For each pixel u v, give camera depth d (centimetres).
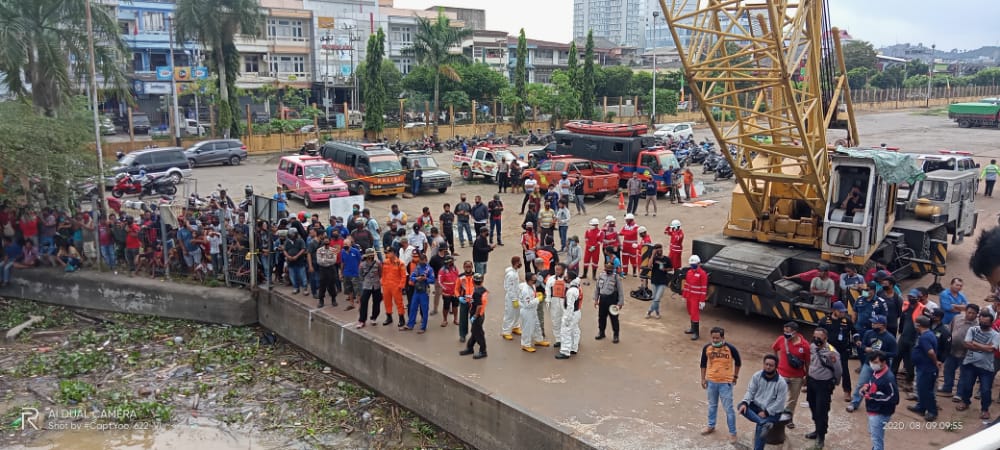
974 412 995
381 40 4825
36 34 2208
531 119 5938
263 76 6331
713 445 912
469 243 2047
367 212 1780
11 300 1891
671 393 1079
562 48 8500
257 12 4438
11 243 1903
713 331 930
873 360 846
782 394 863
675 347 1275
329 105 6644
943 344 1038
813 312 1255
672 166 2761
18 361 1495
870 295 1087
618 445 911
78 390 1323
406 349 1263
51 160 1823
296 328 1544
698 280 1302
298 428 1190
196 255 1781
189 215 1838
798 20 1254
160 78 5069
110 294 1794
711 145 4047
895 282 1163
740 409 884
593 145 3038
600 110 6131
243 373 1412
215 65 4506
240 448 1128
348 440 1149
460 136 5203
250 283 1694
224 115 4409
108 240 1878
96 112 2025
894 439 921
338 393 1323
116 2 5559
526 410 1013
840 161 1312
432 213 2548
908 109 8619
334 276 1506
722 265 1384
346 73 6388
